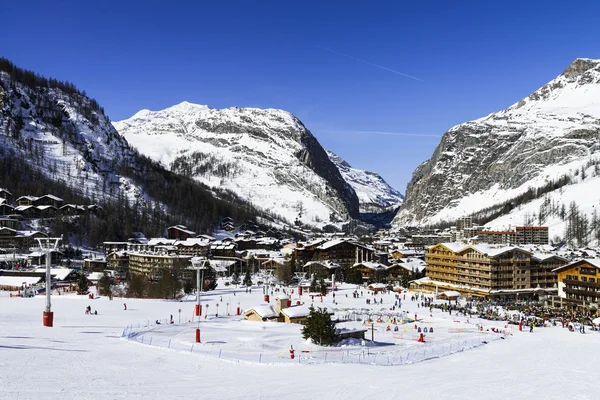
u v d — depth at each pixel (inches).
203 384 2260.1
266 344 3602.4
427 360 3238.2
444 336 4357.8
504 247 7765.8
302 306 5339.6
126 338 3590.1
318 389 2225.6
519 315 5644.7
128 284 7416.3
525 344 3976.4
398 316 5531.5
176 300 6835.6
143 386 2148.1
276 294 7588.6
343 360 3107.8
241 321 4995.1
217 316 5388.8
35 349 2861.7
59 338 3395.7
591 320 5310.0
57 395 1908.2
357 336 3964.1
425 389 2292.1
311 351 3408.0
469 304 6510.8
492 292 7342.5
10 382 2063.2
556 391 2348.7
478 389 2329.0
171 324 4606.3
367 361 3107.8
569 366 3085.6
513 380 2576.3
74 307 5674.2
